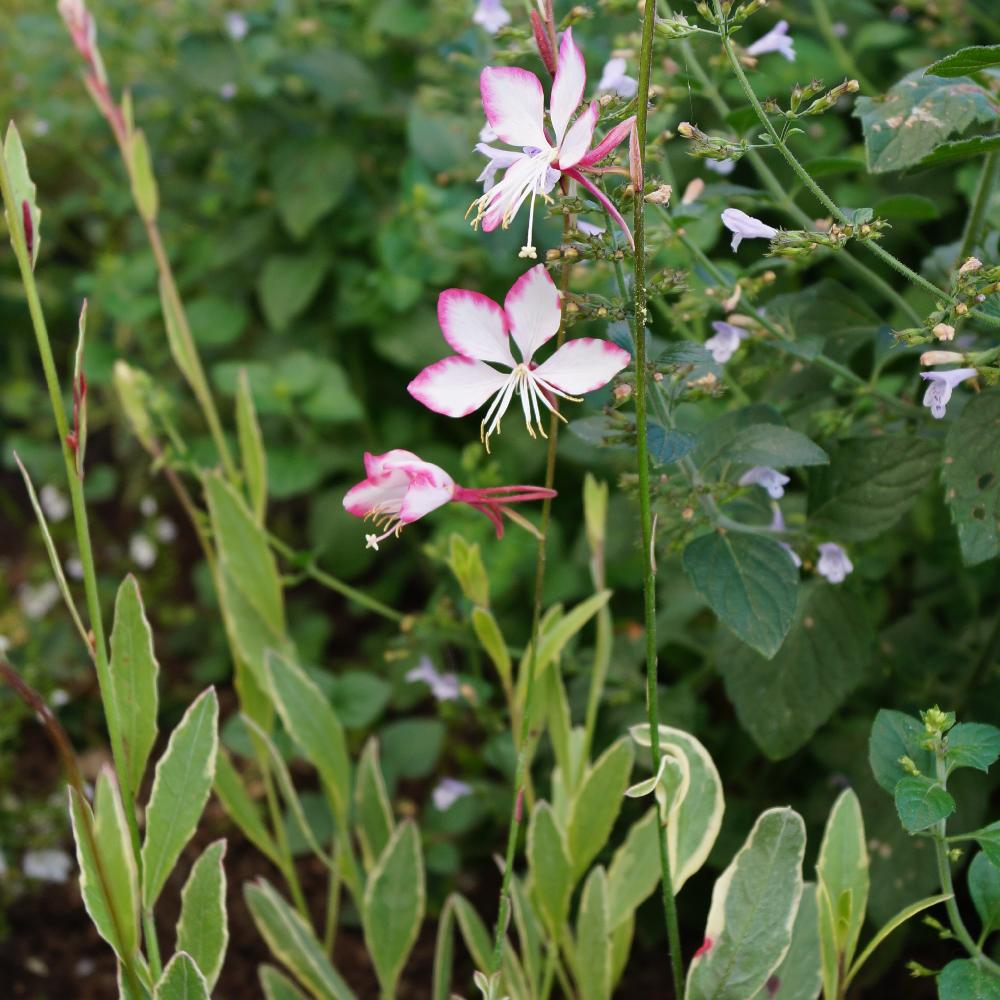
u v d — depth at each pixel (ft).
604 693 1.74
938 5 1.91
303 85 2.35
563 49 1.17
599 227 1.39
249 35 2.31
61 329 3.04
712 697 1.88
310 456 2.18
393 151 2.36
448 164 2.01
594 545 1.56
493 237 1.91
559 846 1.48
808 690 1.51
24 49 2.89
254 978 1.79
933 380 1.34
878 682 1.69
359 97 2.22
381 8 2.13
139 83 2.55
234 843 1.95
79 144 2.87
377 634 2.25
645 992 1.75
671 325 1.72
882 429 1.57
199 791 1.38
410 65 2.29
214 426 1.69
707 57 1.88
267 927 1.53
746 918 1.33
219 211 2.53
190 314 2.35
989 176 1.48
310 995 1.78
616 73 1.49
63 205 2.84
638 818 1.74
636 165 1.17
